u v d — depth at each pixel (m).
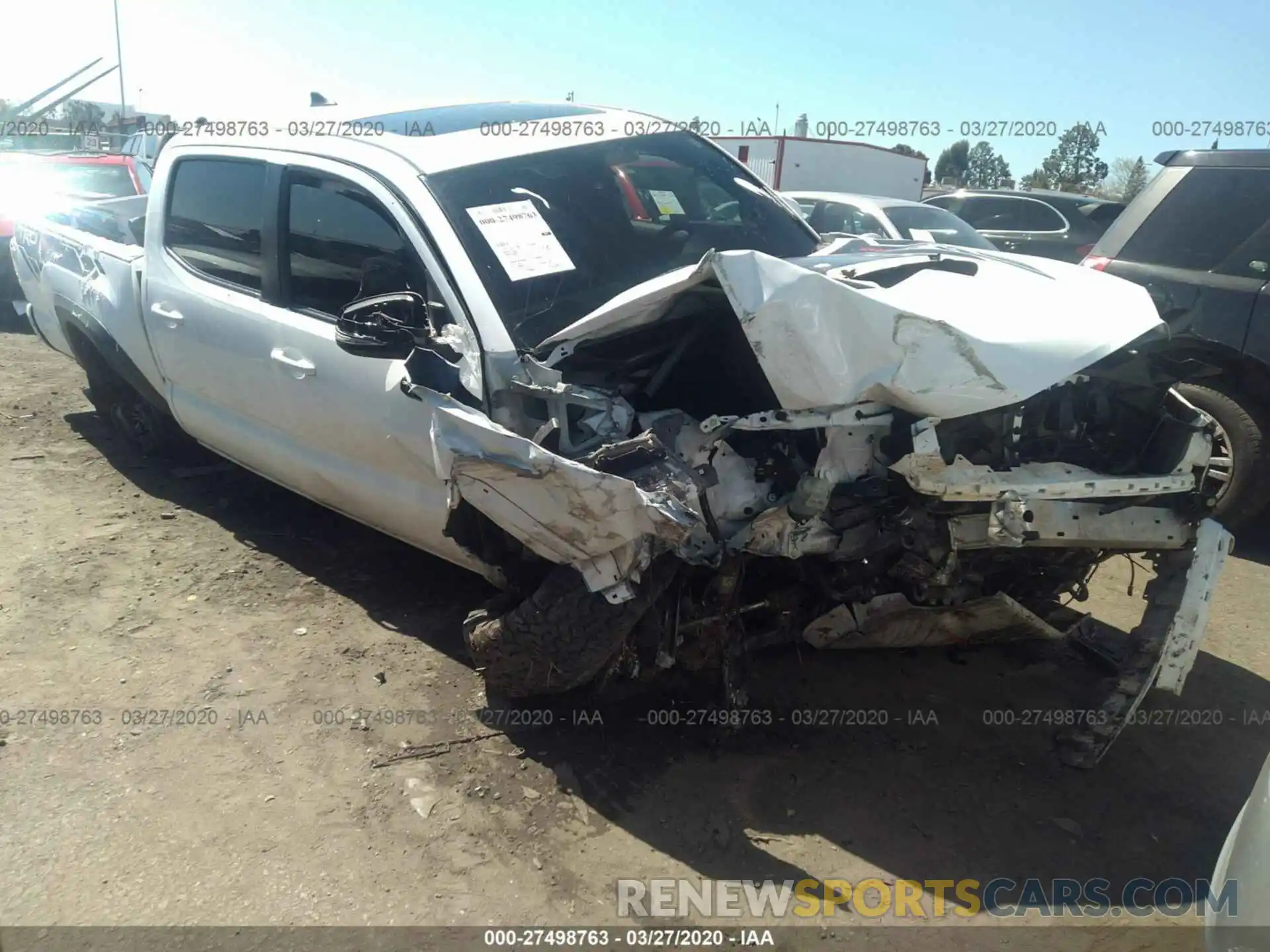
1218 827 2.78
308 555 4.45
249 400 3.98
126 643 3.66
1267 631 3.91
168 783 2.92
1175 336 3.15
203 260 4.18
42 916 2.44
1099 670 3.56
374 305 2.96
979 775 2.98
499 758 3.05
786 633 3.26
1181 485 2.84
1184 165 4.84
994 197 10.98
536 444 2.55
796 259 3.42
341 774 2.97
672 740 3.15
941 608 3.06
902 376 2.57
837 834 2.74
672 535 2.48
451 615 3.92
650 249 3.66
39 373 7.45
